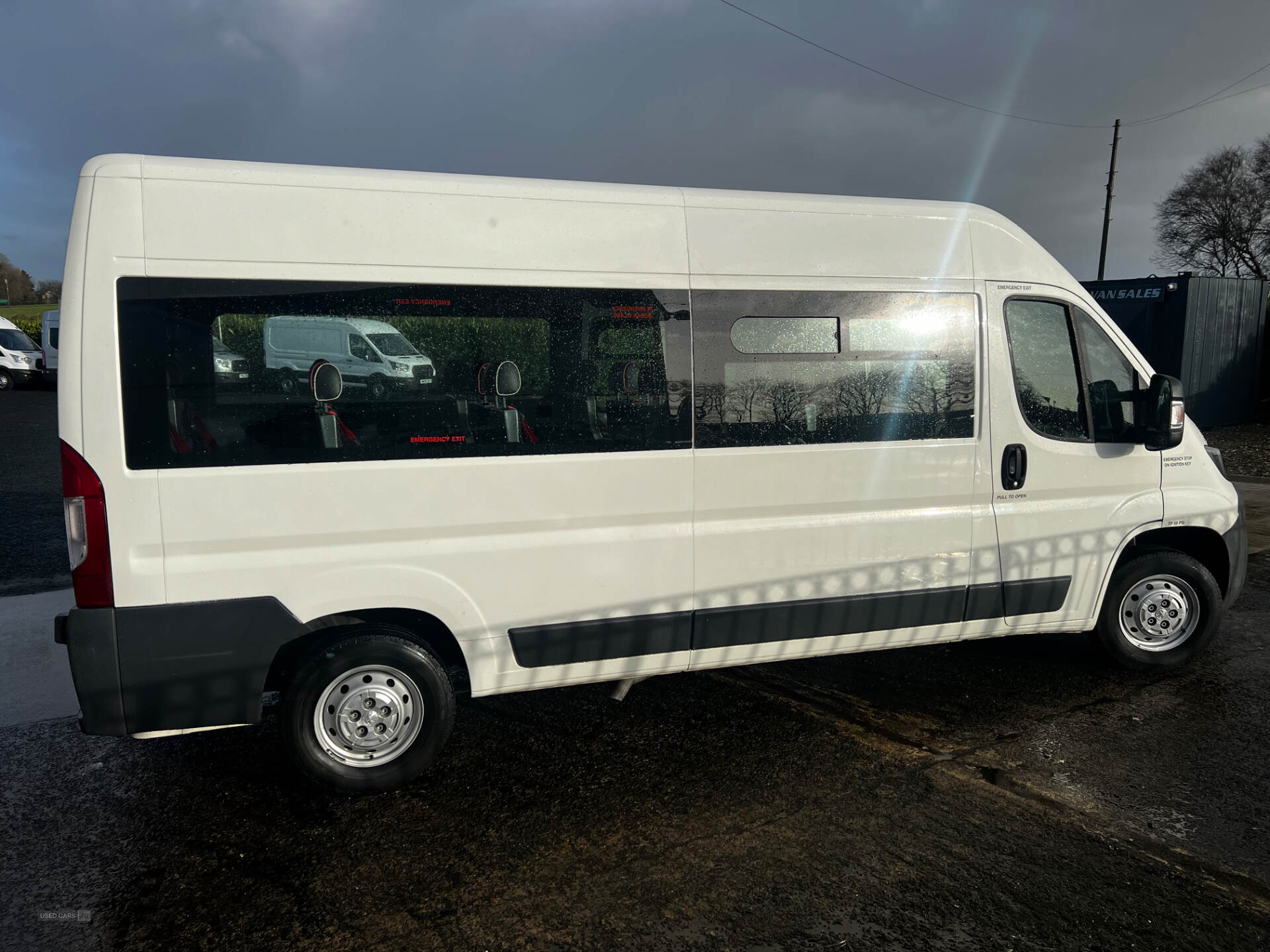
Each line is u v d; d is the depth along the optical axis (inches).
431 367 141.3
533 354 146.4
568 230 147.3
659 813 138.9
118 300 126.7
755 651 164.6
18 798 146.3
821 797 142.9
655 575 156.3
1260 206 1664.6
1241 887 118.0
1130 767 152.4
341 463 137.6
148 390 128.5
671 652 159.5
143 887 121.0
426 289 139.9
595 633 153.6
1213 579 194.2
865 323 165.3
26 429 655.1
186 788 149.4
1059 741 162.7
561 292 146.9
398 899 117.5
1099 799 141.6
